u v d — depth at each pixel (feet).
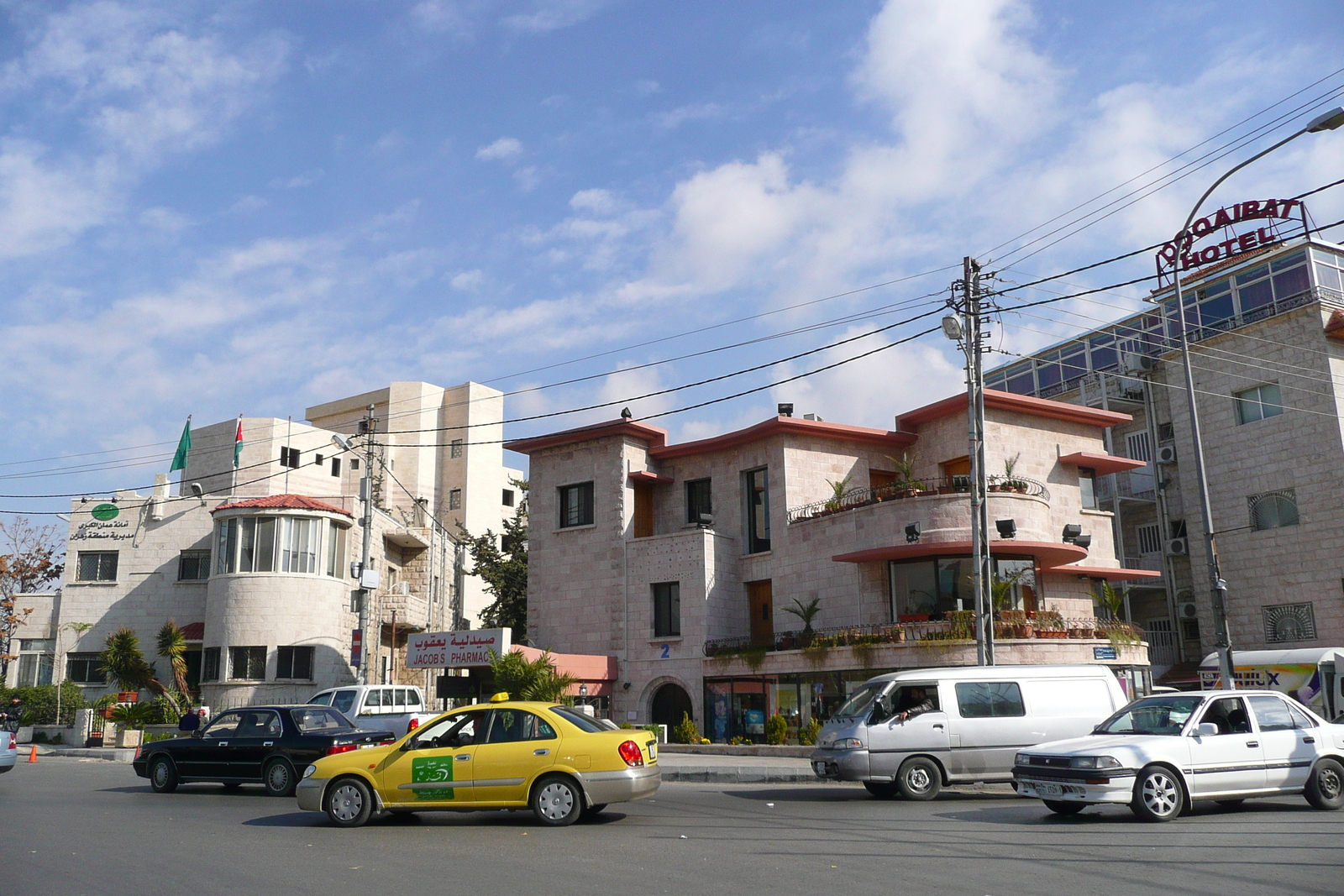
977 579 74.59
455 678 109.40
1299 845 35.37
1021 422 112.47
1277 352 121.39
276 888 29.91
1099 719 56.70
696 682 109.19
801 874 31.48
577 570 120.78
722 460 119.96
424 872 32.40
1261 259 125.39
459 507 216.95
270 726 60.64
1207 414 129.18
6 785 66.64
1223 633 78.02
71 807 52.90
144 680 123.75
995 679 56.75
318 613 125.80
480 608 209.77
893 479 118.73
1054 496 111.86
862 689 58.39
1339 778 45.93
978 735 55.16
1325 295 118.83
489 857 35.06
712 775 69.92
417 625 152.35
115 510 144.46
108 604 141.18
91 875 32.32
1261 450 122.21
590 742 43.57
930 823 43.86
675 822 44.65
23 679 142.20
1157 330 138.62
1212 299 131.23
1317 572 114.73
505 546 165.58
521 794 43.29
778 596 111.55
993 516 99.40
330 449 188.75
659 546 115.14
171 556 142.00
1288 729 45.98
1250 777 44.32
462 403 223.51
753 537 116.88
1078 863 32.91
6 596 147.95
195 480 181.06
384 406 222.28
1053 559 103.91
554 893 28.84
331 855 36.01
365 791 44.06
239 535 125.80
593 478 121.90
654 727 100.37
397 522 150.51
